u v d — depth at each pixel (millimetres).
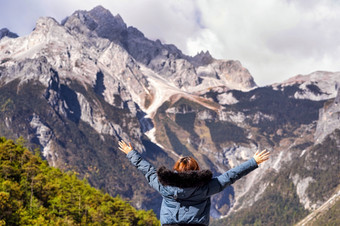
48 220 125938
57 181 172750
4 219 110688
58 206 140000
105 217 163500
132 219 183625
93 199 177750
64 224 128625
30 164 158250
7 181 127750
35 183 145000
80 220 146375
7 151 164125
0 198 112812
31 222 118500
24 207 128375
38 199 140000
